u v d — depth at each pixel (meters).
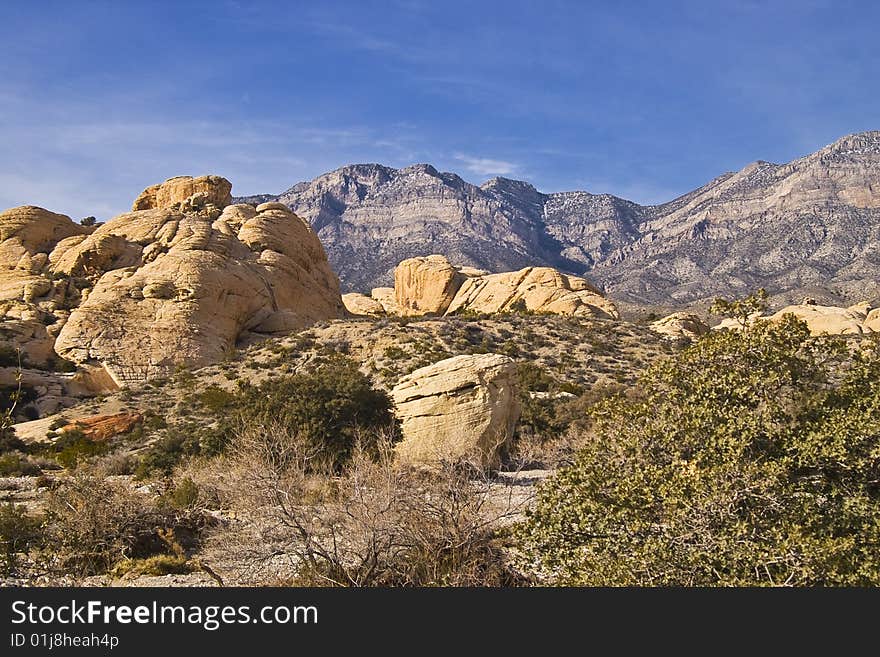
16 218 78.12
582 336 59.59
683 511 8.47
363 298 111.25
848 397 9.68
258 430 17.72
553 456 22.31
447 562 11.59
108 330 61.50
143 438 41.28
